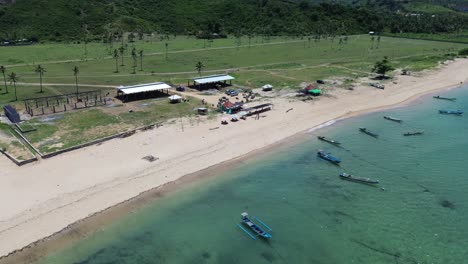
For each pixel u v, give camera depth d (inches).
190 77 5812.0
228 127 3649.1
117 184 2586.1
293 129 3695.9
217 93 4854.8
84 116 3836.1
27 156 2886.3
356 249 2069.4
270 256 2000.5
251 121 3833.7
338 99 4694.9
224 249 2044.8
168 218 2285.9
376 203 2492.6
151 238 2111.2
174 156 3016.7
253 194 2568.9
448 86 5447.8
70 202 2365.9
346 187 2679.6
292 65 6815.9
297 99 4628.4
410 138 3545.8
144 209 2356.1
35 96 4589.1
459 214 2380.7
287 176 2812.5
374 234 2193.7
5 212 2242.9
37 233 2094.0
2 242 2012.8
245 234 2167.8
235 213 2357.3
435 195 2588.6
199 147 3196.4
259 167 2935.5
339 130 3715.6
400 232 2213.3
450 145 3390.7
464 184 2726.4
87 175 2679.6
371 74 6058.1
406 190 2647.6
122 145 3184.1
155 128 3572.8
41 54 7731.3
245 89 5088.6
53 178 2628.0
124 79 5615.2
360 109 4370.1
